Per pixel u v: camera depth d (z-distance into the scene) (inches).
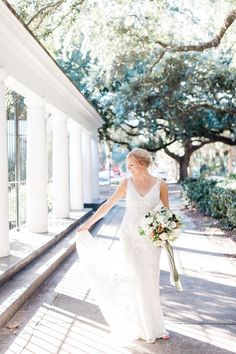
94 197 803.4
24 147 464.8
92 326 196.5
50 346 174.2
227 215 446.6
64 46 576.4
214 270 303.1
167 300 235.9
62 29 557.9
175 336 184.4
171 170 2721.5
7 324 198.4
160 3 547.5
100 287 182.1
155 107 916.0
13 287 238.7
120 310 178.2
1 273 241.9
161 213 175.3
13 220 418.0
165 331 182.5
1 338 182.7
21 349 171.5
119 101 885.8
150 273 181.2
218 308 221.5
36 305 227.9
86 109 629.9
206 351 168.7
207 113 1039.0
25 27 284.0
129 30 566.6
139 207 183.5
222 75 822.5
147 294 180.5
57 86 445.1
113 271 183.3
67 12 517.7
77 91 517.7
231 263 323.3
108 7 548.1
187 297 241.1
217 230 470.6
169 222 173.6
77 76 979.3
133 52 611.5
